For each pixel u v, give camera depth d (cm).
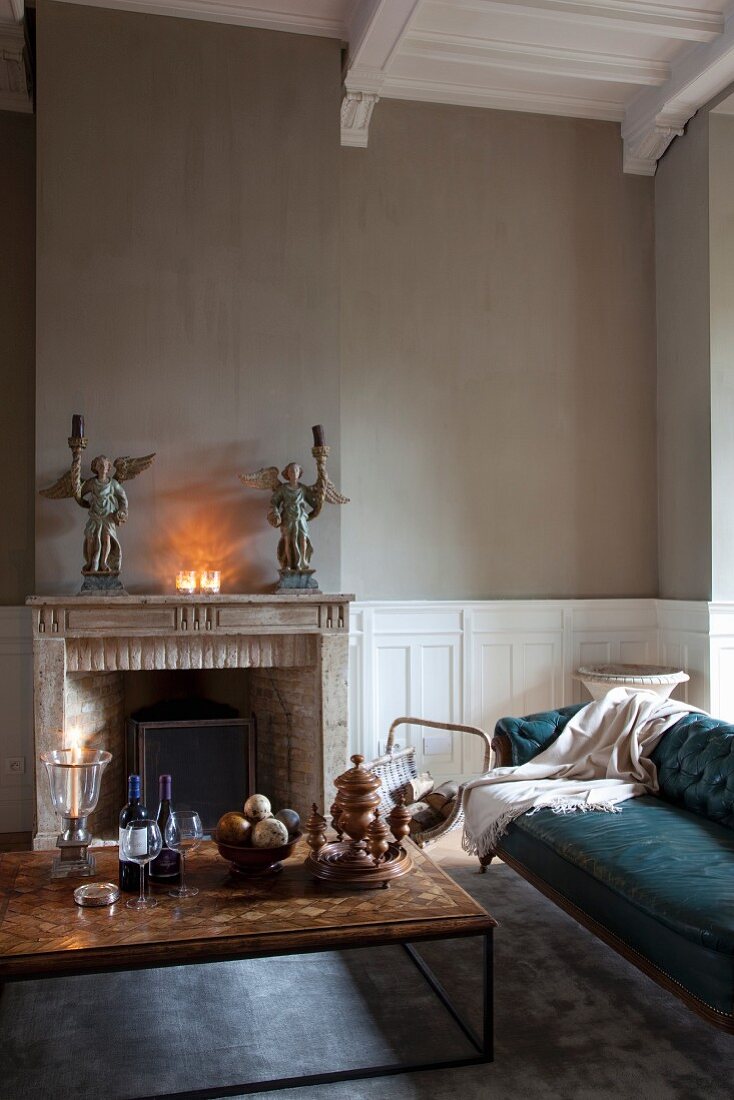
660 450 609
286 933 249
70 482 458
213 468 493
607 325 606
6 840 491
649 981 315
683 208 585
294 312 506
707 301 561
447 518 575
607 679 538
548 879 339
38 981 318
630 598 606
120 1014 293
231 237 499
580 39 528
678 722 396
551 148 599
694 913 254
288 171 507
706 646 555
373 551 563
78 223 480
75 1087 249
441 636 568
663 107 564
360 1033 279
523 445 589
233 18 497
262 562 497
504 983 314
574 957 336
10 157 516
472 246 584
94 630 457
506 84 575
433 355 575
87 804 302
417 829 429
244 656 484
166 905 270
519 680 579
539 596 590
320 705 484
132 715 509
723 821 338
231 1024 285
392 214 571
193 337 493
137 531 483
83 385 478
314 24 505
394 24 471
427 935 256
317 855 299
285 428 503
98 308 481
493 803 385
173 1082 251
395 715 560
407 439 570
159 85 491
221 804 490
